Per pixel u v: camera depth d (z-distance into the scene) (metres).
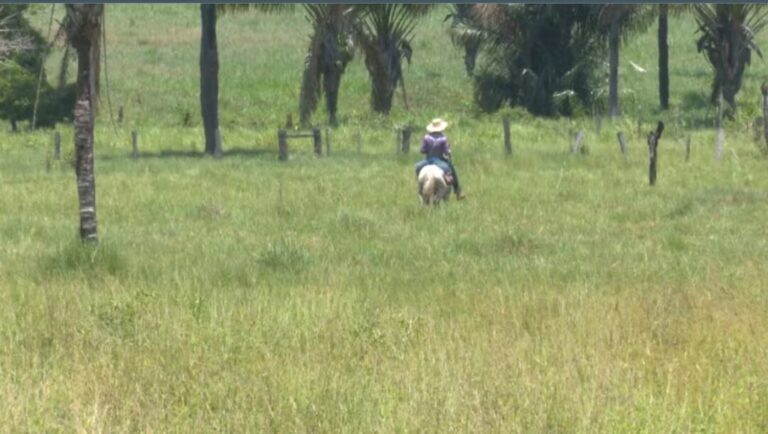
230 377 36.38
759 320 45.41
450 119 198.00
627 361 38.75
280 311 47.53
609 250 70.50
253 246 72.38
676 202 93.06
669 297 51.72
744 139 154.62
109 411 32.88
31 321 45.91
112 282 56.72
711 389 34.88
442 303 51.88
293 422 31.95
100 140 172.88
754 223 83.94
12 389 34.22
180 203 97.25
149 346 40.97
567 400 33.16
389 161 137.00
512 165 125.56
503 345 41.03
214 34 153.25
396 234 78.12
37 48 194.88
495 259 66.62
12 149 164.38
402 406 32.56
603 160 129.38
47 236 77.56
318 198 98.62
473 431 30.86
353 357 39.84
